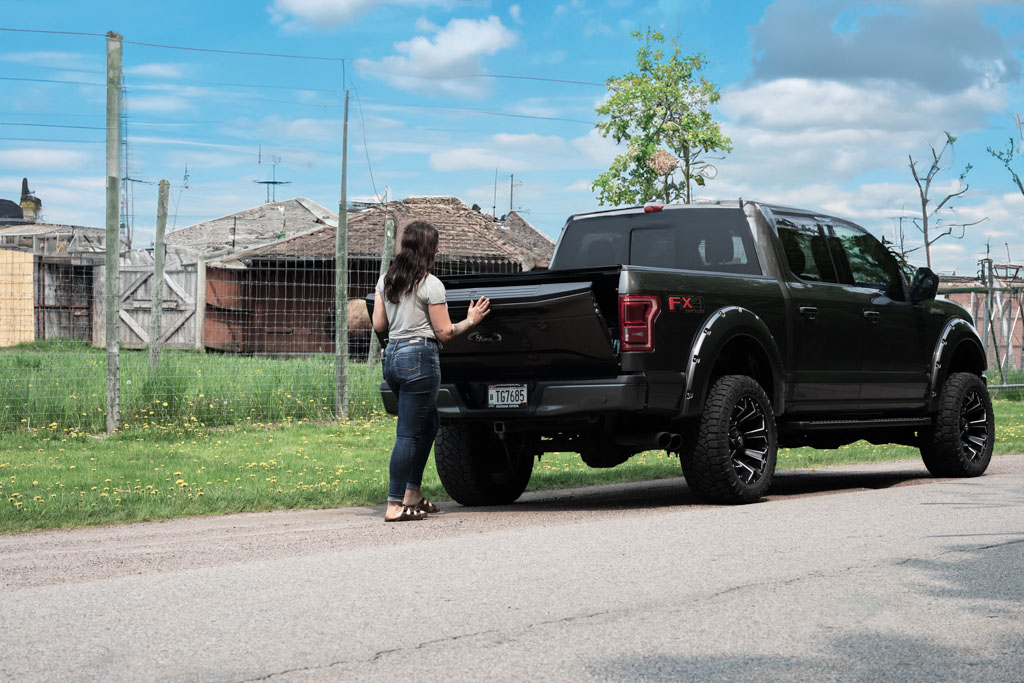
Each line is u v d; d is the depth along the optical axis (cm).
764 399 757
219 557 540
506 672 338
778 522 626
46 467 932
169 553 552
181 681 330
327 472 947
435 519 691
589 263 875
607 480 964
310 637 378
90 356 1614
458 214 3541
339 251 1387
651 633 381
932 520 633
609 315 700
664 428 729
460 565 502
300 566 501
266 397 1336
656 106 3578
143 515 695
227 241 4506
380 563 507
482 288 717
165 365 1327
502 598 434
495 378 733
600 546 548
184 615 408
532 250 4416
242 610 416
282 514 730
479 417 724
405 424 686
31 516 668
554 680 330
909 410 930
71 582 475
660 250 845
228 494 775
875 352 877
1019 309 2402
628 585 457
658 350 690
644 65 3609
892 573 479
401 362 682
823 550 534
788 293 797
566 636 379
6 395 1201
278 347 2578
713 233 821
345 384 1377
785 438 881
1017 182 2967
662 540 565
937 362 936
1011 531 592
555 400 695
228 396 1312
